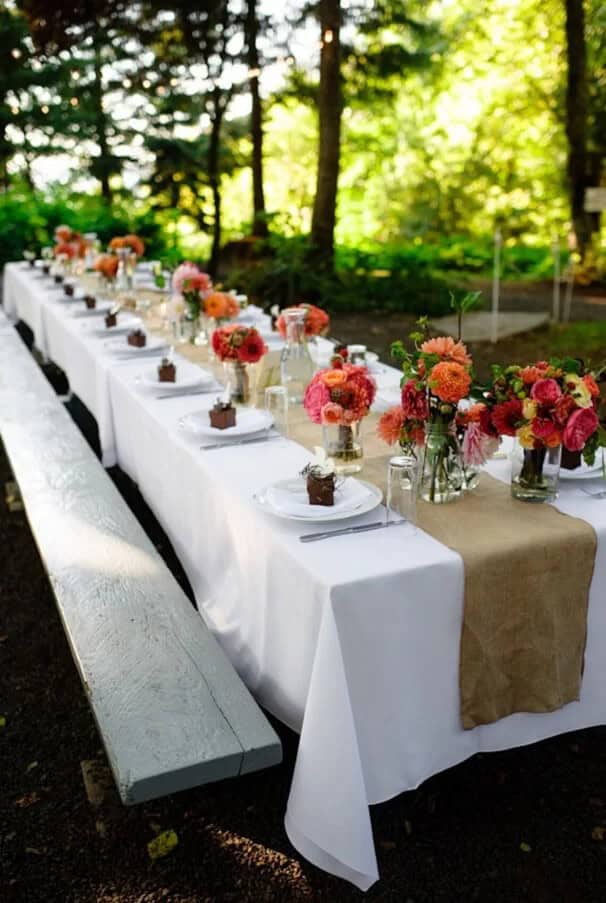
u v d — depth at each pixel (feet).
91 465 11.32
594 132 44.11
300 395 10.50
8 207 41.70
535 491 7.26
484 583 6.45
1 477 16.35
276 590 6.93
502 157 55.36
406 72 39.60
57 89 51.29
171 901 6.70
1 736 8.78
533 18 49.24
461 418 7.18
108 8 38.27
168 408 10.69
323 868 6.44
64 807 7.76
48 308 19.54
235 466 8.48
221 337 10.19
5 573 12.34
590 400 6.71
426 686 6.58
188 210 44.62
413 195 58.59
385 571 6.18
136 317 17.08
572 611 6.81
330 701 6.07
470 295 7.20
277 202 65.62
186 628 7.35
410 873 6.84
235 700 6.42
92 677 6.69
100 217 43.04
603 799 7.56
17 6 39.14
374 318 32.01
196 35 38.75
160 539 12.86
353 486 7.53
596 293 37.73
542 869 6.84
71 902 6.73
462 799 7.59
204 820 7.48
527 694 6.85
